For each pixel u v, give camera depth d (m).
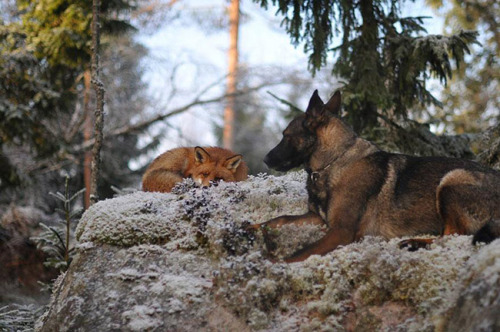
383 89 10.80
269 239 6.20
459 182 5.64
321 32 10.93
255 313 5.38
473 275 4.62
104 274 6.25
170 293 5.79
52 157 15.71
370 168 6.12
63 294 6.42
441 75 10.84
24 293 13.33
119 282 6.08
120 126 22.19
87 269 6.39
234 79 25.55
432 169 5.96
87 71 16.98
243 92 24.23
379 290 5.21
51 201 19.47
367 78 10.84
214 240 6.17
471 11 21.03
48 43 14.35
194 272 6.05
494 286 4.20
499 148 9.52
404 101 11.33
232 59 27.84
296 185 7.93
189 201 6.75
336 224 6.01
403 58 11.02
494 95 20.67
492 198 5.50
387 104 10.77
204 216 6.55
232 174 9.47
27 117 14.20
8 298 12.71
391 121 11.25
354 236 5.97
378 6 11.23
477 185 5.57
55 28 14.39
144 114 22.50
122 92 23.19
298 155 6.59
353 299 5.32
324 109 6.48
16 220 15.36
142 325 5.53
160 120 22.44
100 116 9.16
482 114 20.56
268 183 7.86
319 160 6.43
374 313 5.16
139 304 5.78
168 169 9.20
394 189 6.01
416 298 5.04
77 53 14.97
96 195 8.98
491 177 5.61
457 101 20.91
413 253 5.31
